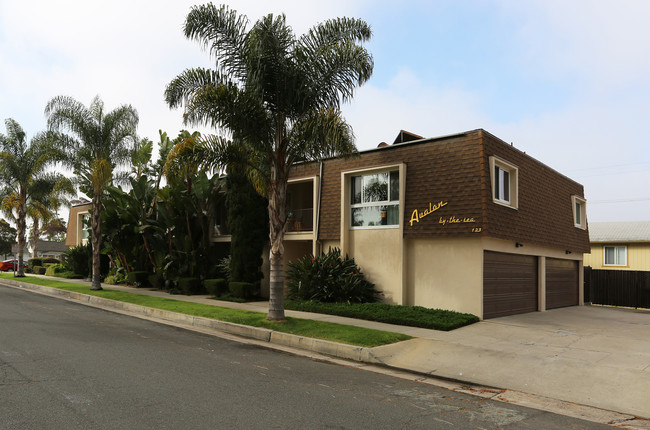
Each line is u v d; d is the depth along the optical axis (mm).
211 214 20375
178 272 19984
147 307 14352
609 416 5691
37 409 4824
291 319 11625
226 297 17219
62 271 31203
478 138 13156
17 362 6879
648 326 13180
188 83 11648
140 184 22406
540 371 7562
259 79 10914
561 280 19328
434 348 9062
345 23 11672
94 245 19938
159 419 4680
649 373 7258
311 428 4656
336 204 16516
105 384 5887
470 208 13000
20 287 23375
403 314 12266
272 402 5488
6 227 57625
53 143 20234
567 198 19562
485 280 13227
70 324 11078
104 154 20562
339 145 10758
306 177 17812
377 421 5008
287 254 18875
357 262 15844
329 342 9188
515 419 5395
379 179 15562
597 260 29359
